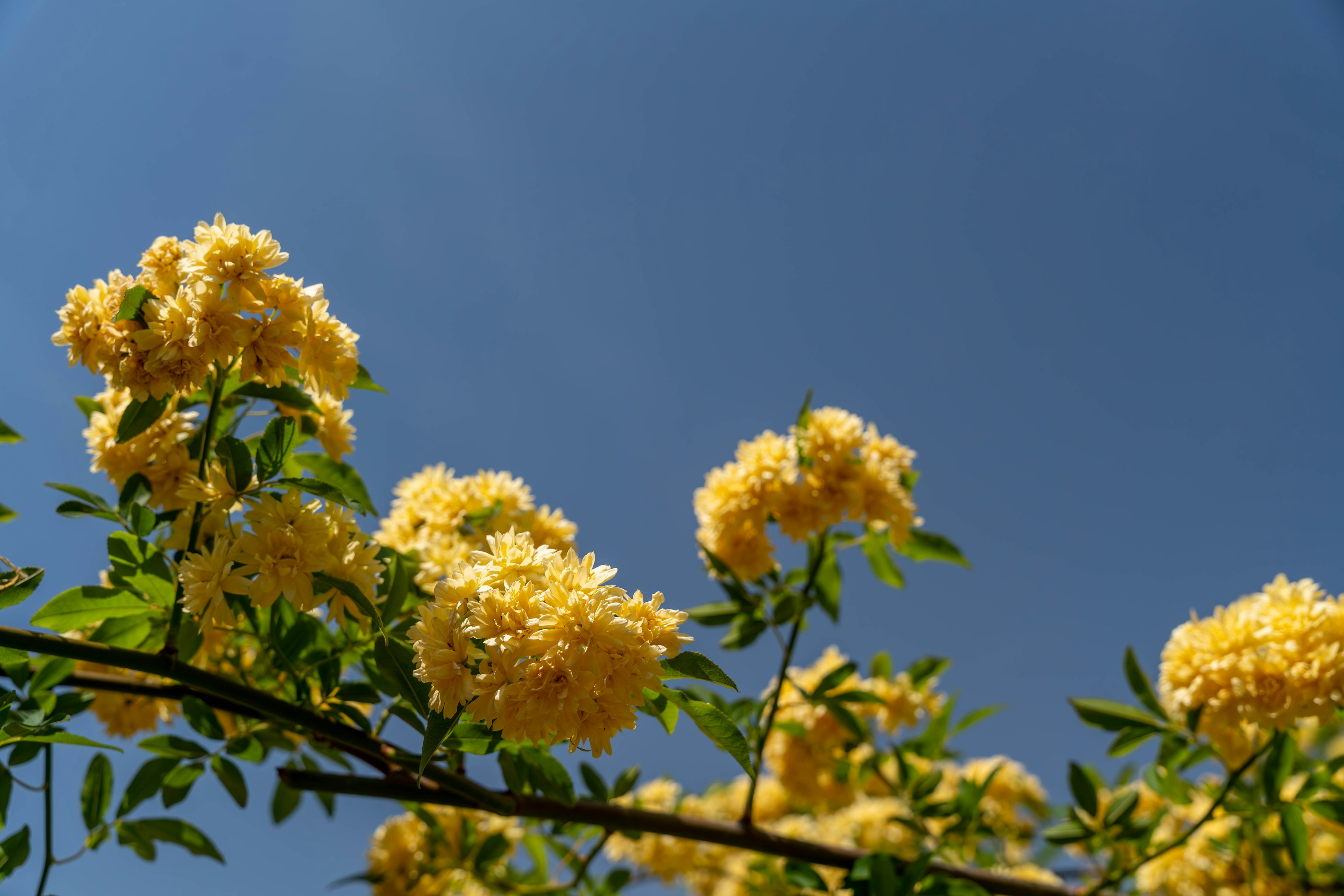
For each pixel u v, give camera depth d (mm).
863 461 979
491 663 752
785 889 1200
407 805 909
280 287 801
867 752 1251
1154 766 975
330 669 844
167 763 865
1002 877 970
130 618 819
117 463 847
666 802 1322
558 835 999
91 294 801
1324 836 1130
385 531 923
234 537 805
